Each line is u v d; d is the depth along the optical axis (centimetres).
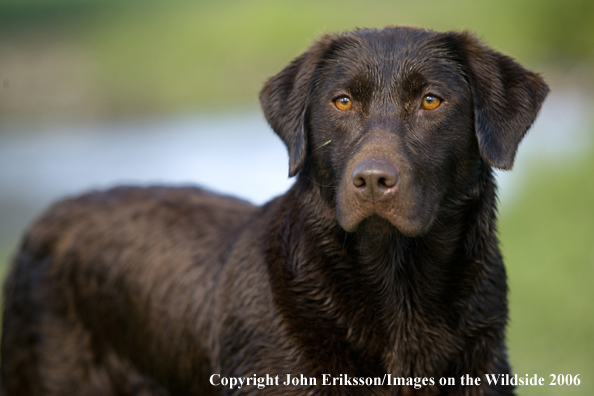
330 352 546
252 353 558
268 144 2312
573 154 1636
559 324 919
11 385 727
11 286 744
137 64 3450
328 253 559
